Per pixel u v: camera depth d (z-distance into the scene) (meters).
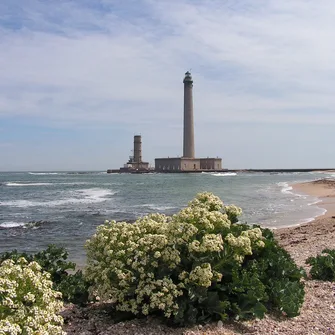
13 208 30.05
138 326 5.35
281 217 21.27
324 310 5.93
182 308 5.29
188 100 142.50
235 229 6.27
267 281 6.05
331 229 15.17
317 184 58.66
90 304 6.37
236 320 5.49
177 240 5.48
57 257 7.10
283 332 5.17
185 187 58.00
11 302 3.90
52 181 94.69
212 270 5.50
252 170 192.25
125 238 5.69
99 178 117.81
